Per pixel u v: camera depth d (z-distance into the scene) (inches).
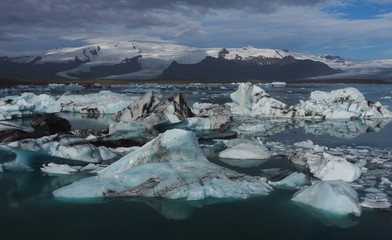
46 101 1131.9
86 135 587.2
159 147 383.6
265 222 276.4
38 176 402.6
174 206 306.8
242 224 273.1
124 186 343.9
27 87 3031.5
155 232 259.4
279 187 359.6
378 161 462.3
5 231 261.0
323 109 1021.8
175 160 384.2
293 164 458.9
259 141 631.2
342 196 296.5
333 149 550.6
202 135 680.4
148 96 783.7
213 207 305.3
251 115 1024.2
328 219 281.1
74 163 457.4
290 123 896.9
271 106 1019.3
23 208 304.3
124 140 590.9
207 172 358.3
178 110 699.4
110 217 285.1
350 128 810.8
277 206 307.4
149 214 291.0
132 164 384.8
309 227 267.9
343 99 1040.8
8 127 682.2
